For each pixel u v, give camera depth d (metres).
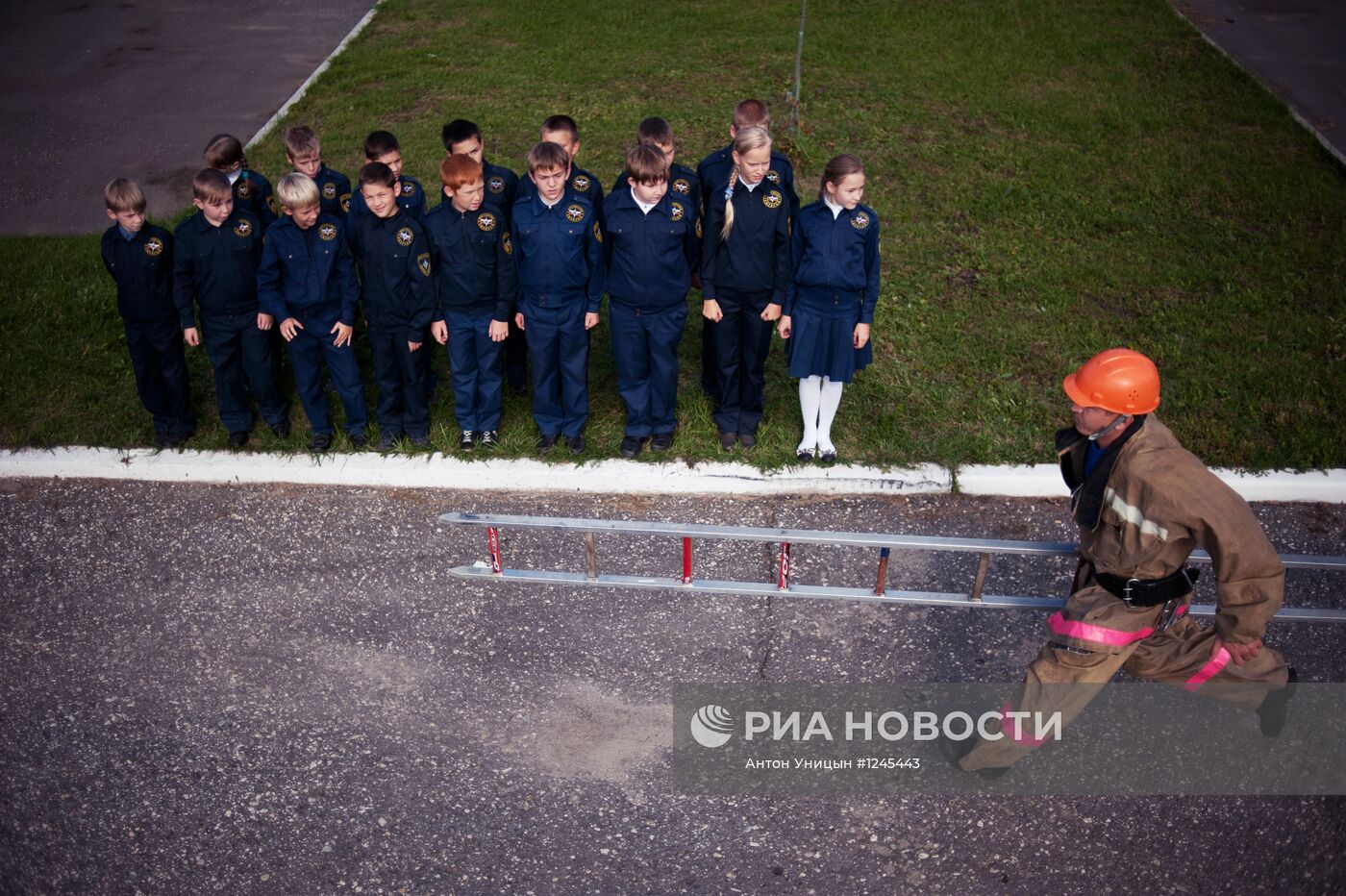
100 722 4.58
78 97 11.52
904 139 9.84
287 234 5.59
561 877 3.92
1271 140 9.77
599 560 5.44
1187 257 7.91
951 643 4.92
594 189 5.91
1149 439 3.60
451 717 4.58
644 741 4.45
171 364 5.99
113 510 5.84
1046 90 10.84
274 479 6.03
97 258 8.09
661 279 5.52
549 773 4.32
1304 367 6.64
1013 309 7.33
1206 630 4.12
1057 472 5.85
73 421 6.40
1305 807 4.16
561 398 6.07
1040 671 3.91
